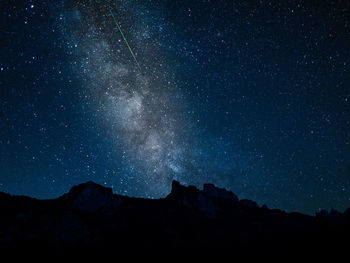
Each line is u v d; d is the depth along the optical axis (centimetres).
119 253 1166
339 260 1022
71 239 1259
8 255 1012
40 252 1081
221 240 1439
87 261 1046
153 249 1248
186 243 1370
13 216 1401
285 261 1055
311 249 1198
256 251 1220
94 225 1477
